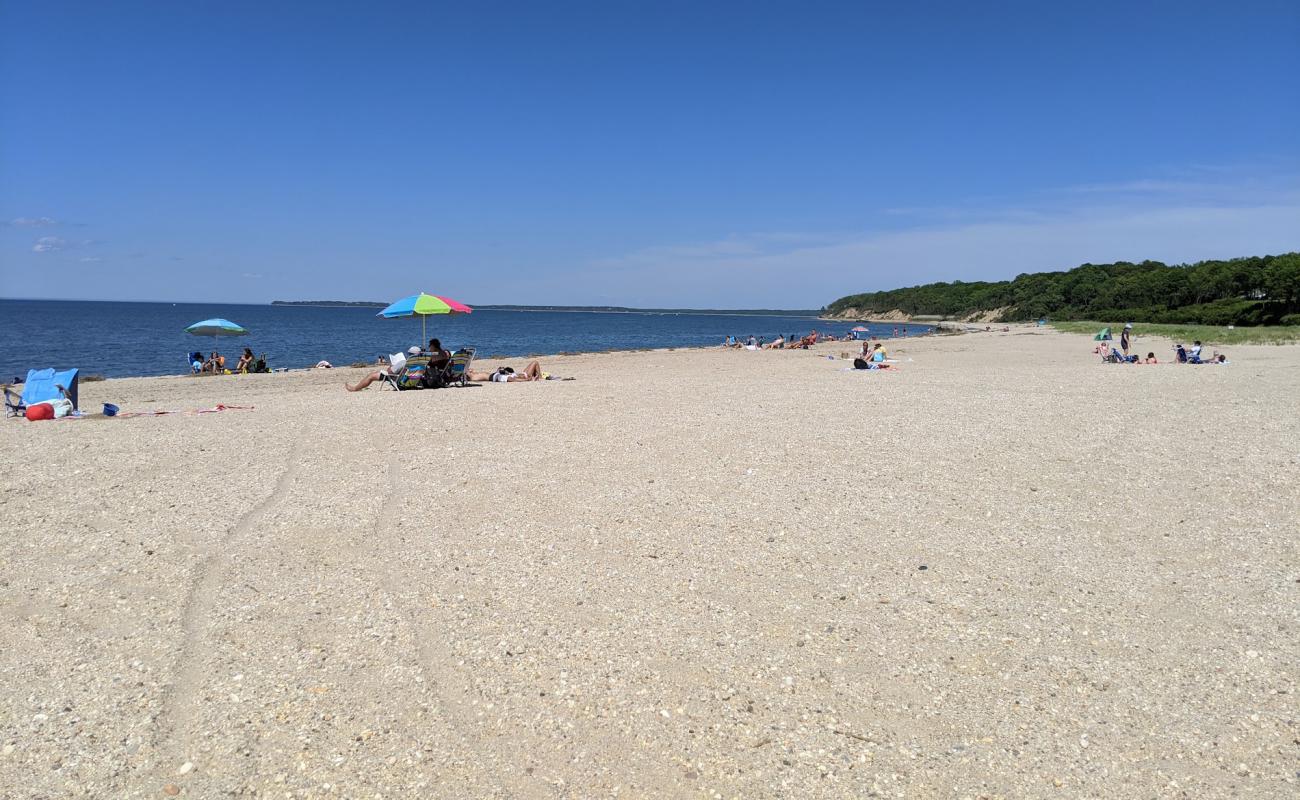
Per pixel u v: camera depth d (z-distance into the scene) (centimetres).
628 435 1060
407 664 428
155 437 1048
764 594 523
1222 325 6781
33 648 445
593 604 507
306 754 349
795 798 322
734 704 391
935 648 447
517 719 377
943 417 1205
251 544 614
